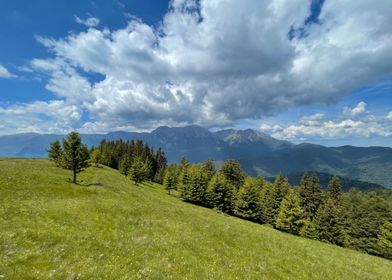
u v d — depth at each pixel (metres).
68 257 13.52
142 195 51.97
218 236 25.22
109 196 38.59
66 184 41.31
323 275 20.16
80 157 48.62
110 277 11.93
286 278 17.42
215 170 122.06
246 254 21.14
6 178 34.75
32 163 70.00
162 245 18.20
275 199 85.12
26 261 12.24
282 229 68.44
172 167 142.25
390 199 139.62
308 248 30.09
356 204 104.94
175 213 33.66
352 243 79.94
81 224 19.61
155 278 12.69
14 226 16.28
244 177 109.31
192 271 14.63
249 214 76.81
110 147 155.00
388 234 64.00
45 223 18.06
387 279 23.41
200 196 85.75
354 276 21.89
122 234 19.25
